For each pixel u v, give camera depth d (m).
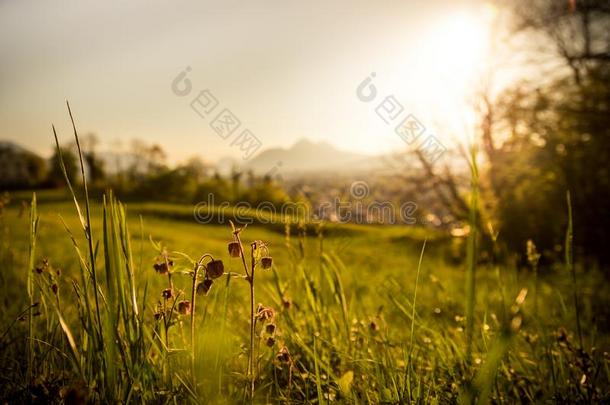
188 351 1.49
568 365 2.14
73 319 2.27
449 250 15.72
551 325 2.76
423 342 2.37
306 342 2.27
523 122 18.56
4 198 2.99
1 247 3.03
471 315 1.07
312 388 1.95
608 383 2.05
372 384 1.93
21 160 82.06
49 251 4.67
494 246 1.31
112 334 1.34
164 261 1.54
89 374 1.42
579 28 18.12
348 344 2.34
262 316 1.65
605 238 15.63
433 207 20.27
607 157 16.64
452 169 19.27
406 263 9.56
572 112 17.48
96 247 1.42
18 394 1.49
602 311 3.86
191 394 1.46
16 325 2.26
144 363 1.49
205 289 1.43
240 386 1.70
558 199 17.05
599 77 17.50
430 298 3.65
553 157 18.38
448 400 1.72
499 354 0.93
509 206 17.73
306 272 2.59
